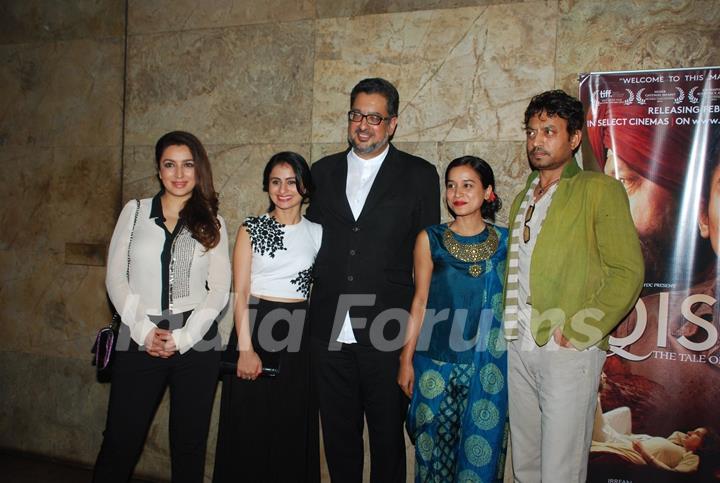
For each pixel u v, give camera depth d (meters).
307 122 2.77
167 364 2.14
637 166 2.32
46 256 3.22
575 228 1.96
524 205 2.14
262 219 2.31
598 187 1.94
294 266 2.28
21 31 3.23
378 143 2.26
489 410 2.10
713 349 2.24
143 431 2.15
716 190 2.23
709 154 2.24
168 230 2.16
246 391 2.26
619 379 2.34
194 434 2.19
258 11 2.83
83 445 3.17
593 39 2.39
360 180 2.36
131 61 3.04
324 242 2.34
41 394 3.24
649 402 2.31
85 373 3.16
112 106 3.08
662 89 2.29
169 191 2.18
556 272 1.96
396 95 2.30
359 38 2.68
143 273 2.11
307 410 2.34
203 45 2.92
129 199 3.07
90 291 3.14
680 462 2.28
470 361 2.13
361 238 2.27
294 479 2.31
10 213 3.29
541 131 2.00
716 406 2.24
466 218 2.19
